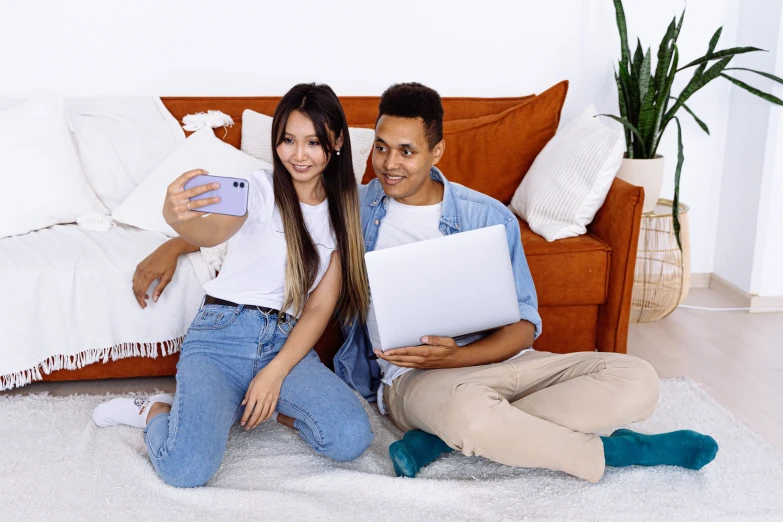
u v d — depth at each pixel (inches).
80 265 74.8
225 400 62.4
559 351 87.9
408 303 61.2
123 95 103.1
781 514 59.4
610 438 65.3
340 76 106.2
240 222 59.7
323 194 66.6
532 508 59.6
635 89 99.5
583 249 83.3
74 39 100.0
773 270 106.2
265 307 66.1
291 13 103.0
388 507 59.4
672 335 98.4
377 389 76.2
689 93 96.1
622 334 85.4
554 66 108.6
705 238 116.8
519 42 107.3
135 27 100.9
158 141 94.2
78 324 75.4
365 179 96.0
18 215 82.0
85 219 85.5
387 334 61.8
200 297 77.2
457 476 64.6
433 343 62.3
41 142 85.2
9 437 68.6
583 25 107.0
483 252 61.4
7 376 75.0
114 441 68.2
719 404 77.6
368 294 68.7
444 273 61.0
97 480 62.1
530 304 69.8
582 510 59.4
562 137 94.4
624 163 98.7
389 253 60.4
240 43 103.3
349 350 73.4
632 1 106.2
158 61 102.5
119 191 91.7
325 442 62.9
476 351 64.7
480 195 70.3
